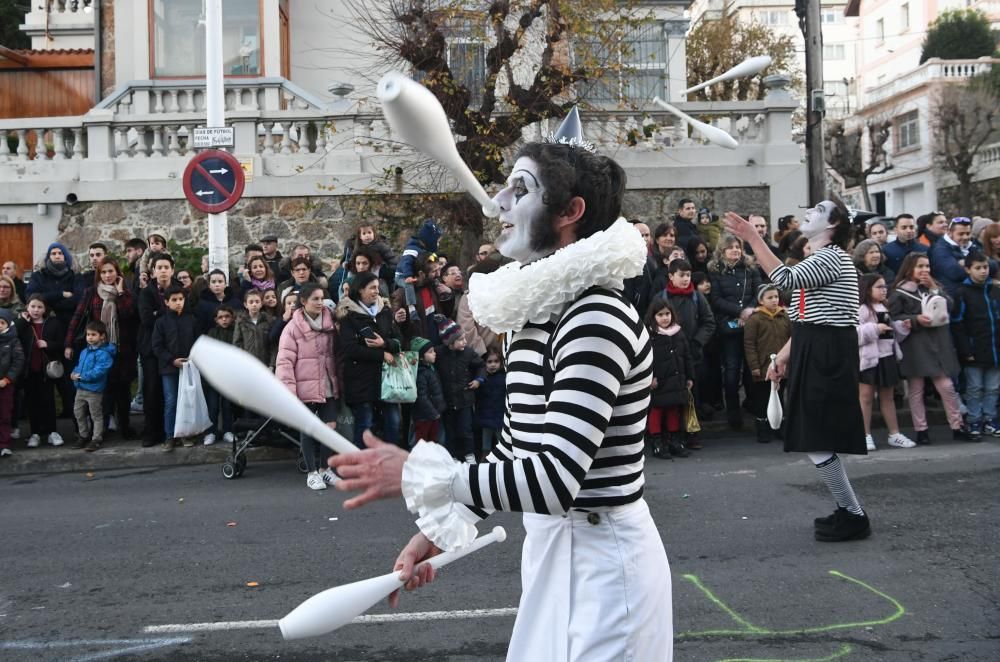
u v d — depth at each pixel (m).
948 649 3.95
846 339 5.38
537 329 2.07
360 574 5.18
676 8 17.02
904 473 7.30
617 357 1.93
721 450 8.67
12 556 5.75
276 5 17.58
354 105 13.80
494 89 12.14
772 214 13.74
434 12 12.12
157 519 6.64
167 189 13.71
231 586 5.04
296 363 7.74
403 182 12.98
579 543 2.06
